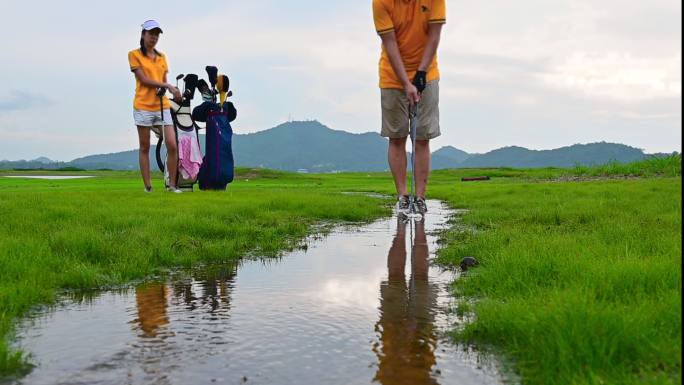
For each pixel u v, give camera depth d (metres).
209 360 2.46
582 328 2.42
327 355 2.53
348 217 8.31
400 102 7.73
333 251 5.38
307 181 28.56
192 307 3.36
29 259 4.25
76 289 3.86
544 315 2.60
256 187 18.22
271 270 4.47
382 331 2.88
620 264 3.51
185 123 11.63
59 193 10.60
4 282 3.68
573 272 3.51
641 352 2.31
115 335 2.82
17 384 2.21
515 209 8.36
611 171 21.25
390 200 12.32
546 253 4.06
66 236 5.00
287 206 8.99
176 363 2.43
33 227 5.78
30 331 2.90
